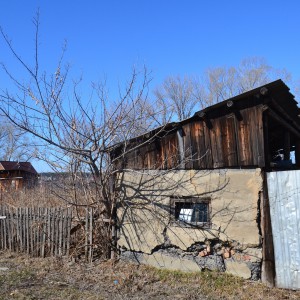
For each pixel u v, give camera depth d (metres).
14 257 9.62
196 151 7.73
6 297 6.22
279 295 6.21
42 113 8.18
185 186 7.84
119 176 8.96
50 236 9.48
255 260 6.85
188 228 7.69
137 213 8.50
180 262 7.76
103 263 8.46
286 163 8.50
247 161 7.02
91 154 8.40
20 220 10.15
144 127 9.03
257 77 29.16
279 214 6.68
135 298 6.28
